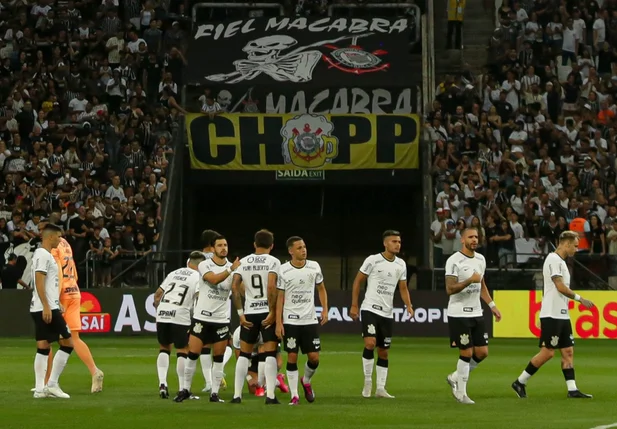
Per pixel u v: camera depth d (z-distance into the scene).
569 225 59.84
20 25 73.44
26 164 63.66
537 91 68.81
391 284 29.75
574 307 56.72
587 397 29.45
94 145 64.31
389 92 69.25
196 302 27.97
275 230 72.12
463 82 69.25
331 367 39.59
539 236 60.31
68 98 68.81
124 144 64.69
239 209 71.88
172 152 63.34
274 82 67.50
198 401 27.97
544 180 63.47
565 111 70.50
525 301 57.47
